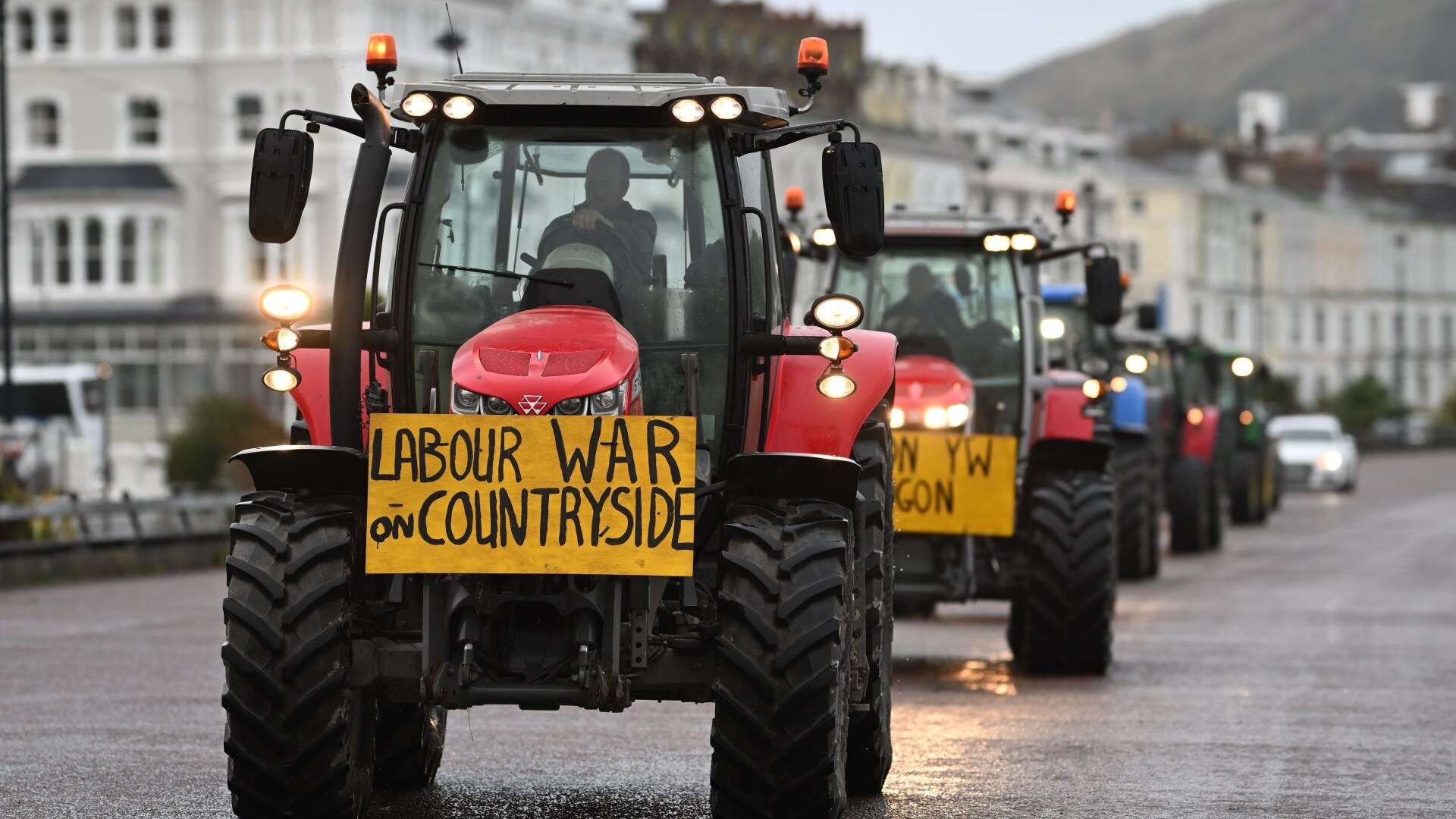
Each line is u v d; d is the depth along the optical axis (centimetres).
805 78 1591
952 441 2633
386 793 1752
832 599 1459
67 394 11094
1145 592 4322
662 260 1576
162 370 13600
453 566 1429
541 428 1438
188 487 7412
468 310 1573
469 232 1577
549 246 1577
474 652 1428
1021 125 19400
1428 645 3162
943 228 2894
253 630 1445
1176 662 2886
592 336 1491
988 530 2617
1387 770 1914
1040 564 2683
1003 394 2884
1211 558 5547
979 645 3122
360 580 1499
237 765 1452
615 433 1437
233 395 8819
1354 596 4200
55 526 5228
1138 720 2252
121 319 13588
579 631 1430
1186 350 5934
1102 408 3059
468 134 1586
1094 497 2711
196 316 13438
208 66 13525
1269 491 8238
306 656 1439
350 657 1457
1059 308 4047
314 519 1477
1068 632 2680
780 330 1655
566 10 14188
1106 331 4306
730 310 1571
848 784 1755
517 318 1527
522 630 1450
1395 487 11619
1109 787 1800
